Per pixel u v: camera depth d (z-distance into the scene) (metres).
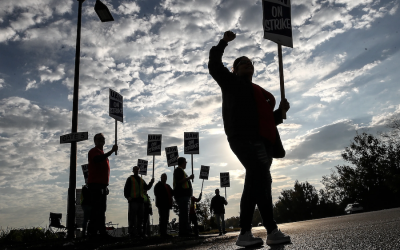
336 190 43.78
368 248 1.52
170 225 18.25
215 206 11.91
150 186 8.84
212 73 2.43
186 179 6.66
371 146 39.59
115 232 12.82
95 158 5.30
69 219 7.08
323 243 1.89
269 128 2.33
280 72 2.96
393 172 36.69
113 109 7.43
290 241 2.23
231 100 2.32
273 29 3.10
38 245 4.04
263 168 2.22
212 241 3.95
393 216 4.51
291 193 55.47
